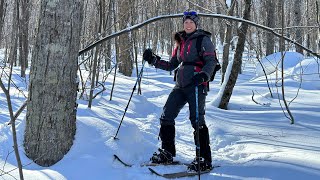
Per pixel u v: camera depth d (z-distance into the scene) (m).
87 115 5.14
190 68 3.96
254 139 5.12
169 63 4.32
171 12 17.92
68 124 3.79
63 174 3.45
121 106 7.45
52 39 3.60
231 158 4.48
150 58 4.34
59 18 3.60
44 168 3.60
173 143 4.12
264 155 4.22
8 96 2.51
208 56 3.87
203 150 3.92
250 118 6.61
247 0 7.70
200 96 3.94
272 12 17.88
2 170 3.34
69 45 3.68
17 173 3.33
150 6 13.32
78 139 3.93
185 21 4.03
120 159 3.93
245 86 11.12
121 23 9.10
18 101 7.04
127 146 4.22
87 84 9.55
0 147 3.69
